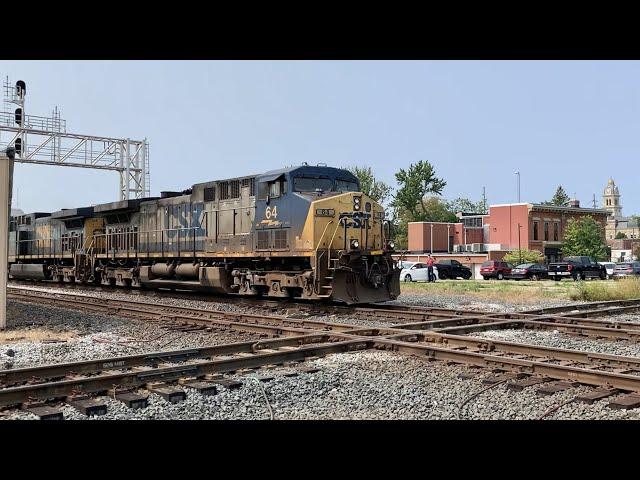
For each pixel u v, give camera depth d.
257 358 8.95
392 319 15.59
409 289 28.95
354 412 6.74
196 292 24.72
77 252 30.48
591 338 12.41
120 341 12.05
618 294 24.08
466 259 62.34
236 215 20.30
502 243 69.69
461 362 9.01
